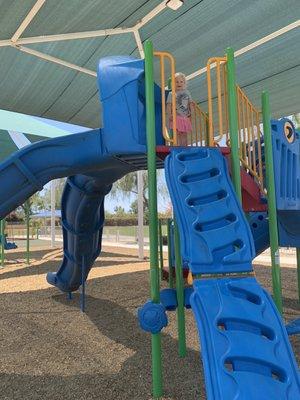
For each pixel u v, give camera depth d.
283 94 9.52
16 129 11.36
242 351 2.35
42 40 6.72
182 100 4.63
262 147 5.49
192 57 7.58
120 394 3.54
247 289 2.85
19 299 7.83
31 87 9.30
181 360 4.39
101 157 4.37
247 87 9.00
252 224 6.84
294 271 11.04
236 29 6.61
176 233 4.40
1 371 4.18
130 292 8.44
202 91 9.17
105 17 6.11
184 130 4.55
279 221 5.47
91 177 5.91
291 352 2.46
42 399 3.48
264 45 7.09
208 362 2.32
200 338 2.46
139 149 3.81
